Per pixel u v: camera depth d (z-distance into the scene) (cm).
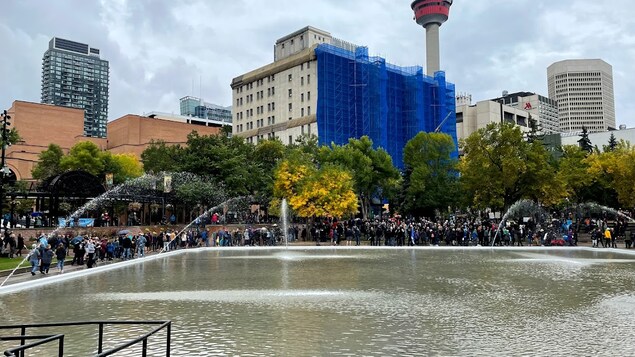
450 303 1636
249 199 6525
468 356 1016
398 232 4734
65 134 11625
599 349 1066
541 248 4297
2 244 3406
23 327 873
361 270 2652
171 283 2198
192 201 5741
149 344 1133
